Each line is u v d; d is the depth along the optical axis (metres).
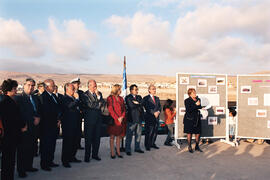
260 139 7.58
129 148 6.18
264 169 4.98
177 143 7.08
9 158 3.67
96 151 5.61
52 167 5.00
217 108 7.57
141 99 6.41
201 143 7.62
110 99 5.75
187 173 4.70
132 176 4.49
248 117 7.55
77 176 4.46
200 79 7.44
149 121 6.64
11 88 3.76
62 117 4.99
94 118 5.38
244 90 7.60
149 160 5.62
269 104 7.36
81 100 5.42
